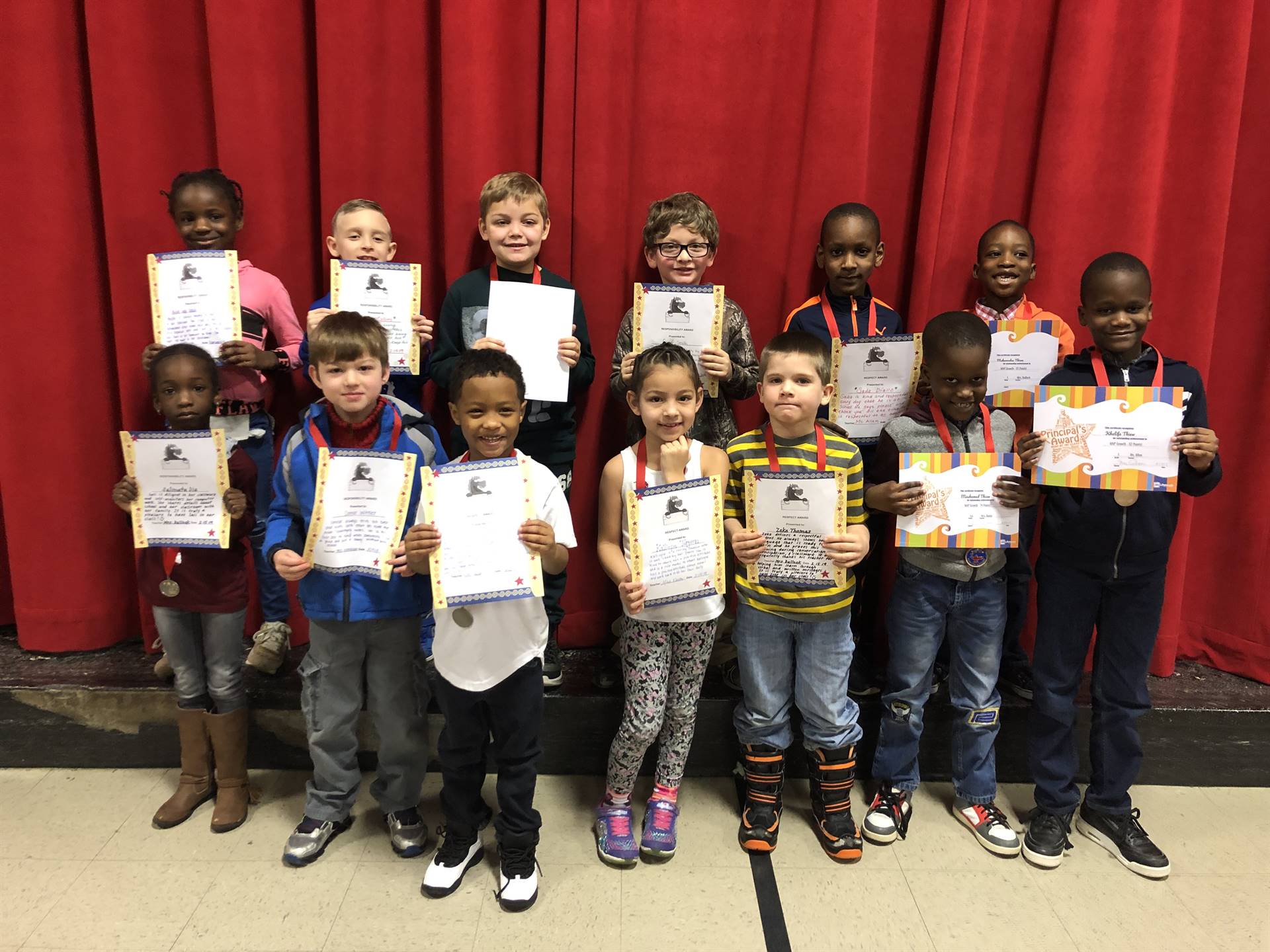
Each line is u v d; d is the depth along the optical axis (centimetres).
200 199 193
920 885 174
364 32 207
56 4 200
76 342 214
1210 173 214
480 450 158
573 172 215
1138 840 183
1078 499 177
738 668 204
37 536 218
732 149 221
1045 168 215
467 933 157
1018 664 217
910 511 172
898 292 233
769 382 169
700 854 181
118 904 161
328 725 170
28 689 201
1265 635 228
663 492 164
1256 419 225
